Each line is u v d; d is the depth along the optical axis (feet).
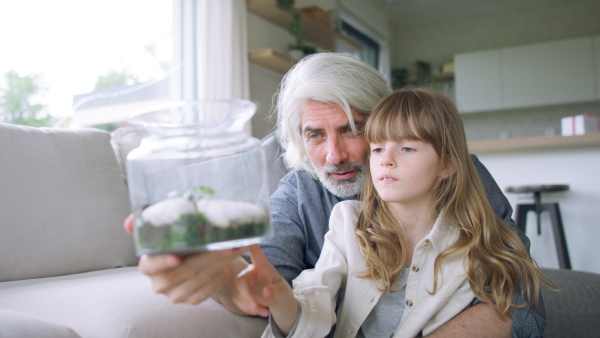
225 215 1.64
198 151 1.75
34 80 7.80
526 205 8.48
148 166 1.72
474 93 18.86
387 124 2.77
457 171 2.88
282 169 4.62
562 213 8.77
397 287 2.85
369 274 2.80
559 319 3.69
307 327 2.40
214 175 1.72
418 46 21.47
